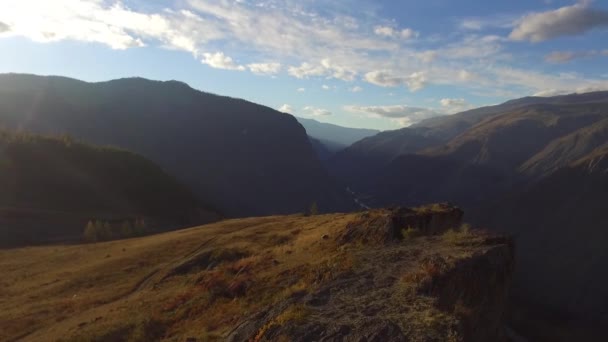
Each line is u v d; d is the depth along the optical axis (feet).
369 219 81.30
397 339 32.63
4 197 305.32
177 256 121.08
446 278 46.14
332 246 76.64
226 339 42.14
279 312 42.63
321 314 39.27
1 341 70.33
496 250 57.26
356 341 33.22
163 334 56.08
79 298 91.56
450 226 80.69
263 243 110.11
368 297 42.52
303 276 59.21
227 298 61.82
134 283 99.35
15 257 152.25
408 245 62.49
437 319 35.86
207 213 414.62
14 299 96.78
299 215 201.87
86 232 219.82
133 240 174.40
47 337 66.28
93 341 57.47
